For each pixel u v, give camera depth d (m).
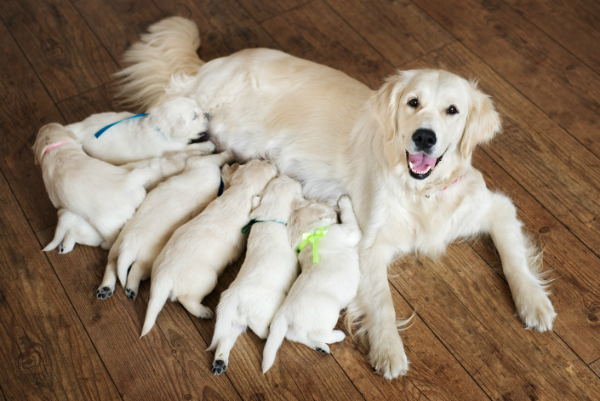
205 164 2.24
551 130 2.59
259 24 3.23
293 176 2.42
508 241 2.08
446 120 1.84
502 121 2.64
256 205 2.10
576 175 2.41
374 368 1.88
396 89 1.94
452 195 2.08
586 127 2.59
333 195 2.31
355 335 1.97
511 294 2.03
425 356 1.90
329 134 2.29
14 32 3.22
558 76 2.83
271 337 1.79
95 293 2.12
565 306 2.00
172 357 1.94
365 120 2.21
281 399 1.82
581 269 2.11
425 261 2.18
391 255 2.16
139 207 2.13
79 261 2.22
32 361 1.95
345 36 3.13
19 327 2.04
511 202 2.23
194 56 2.87
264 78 2.45
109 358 1.95
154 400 1.84
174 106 2.29
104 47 3.12
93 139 2.37
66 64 3.04
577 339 1.91
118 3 3.39
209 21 3.27
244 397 1.83
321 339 1.84
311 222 1.99
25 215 2.38
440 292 2.08
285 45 3.11
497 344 1.92
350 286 1.93
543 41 3.00
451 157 1.98
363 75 2.92
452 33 3.09
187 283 1.93
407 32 3.12
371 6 3.28
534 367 1.85
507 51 2.97
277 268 1.92
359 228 2.15
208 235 1.99
